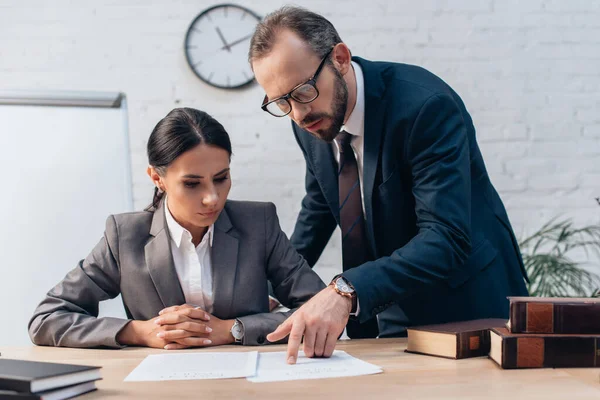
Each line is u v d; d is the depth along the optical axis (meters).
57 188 2.00
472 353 1.10
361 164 1.44
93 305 1.42
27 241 1.97
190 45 2.76
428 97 1.30
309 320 1.08
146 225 1.43
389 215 1.38
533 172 2.81
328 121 1.27
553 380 0.92
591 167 2.83
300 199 2.77
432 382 0.92
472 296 1.39
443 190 1.26
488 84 2.82
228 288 1.38
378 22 2.79
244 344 1.27
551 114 2.83
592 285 2.76
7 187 1.98
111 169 2.04
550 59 2.84
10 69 2.72
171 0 2.77
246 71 2.77
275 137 2.78
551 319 1.01
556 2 2.84
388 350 1.18
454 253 1.22
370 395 0.85
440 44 2.81
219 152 1.29
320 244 1.72
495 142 2.81
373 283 1.14
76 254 1.98
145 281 1.38
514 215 2.80
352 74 1.35
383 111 1.34
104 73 2.75
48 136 2.02
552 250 2.79
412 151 1.30
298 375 0.97
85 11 2.75
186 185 1.28
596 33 2.85
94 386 0.90
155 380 0.95
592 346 1.00
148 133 2.75
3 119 2.01
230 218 1.46
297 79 1.21
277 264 1.45
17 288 1.94
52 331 1.30
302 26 1.22
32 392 0.80
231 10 2.78
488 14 2.82
